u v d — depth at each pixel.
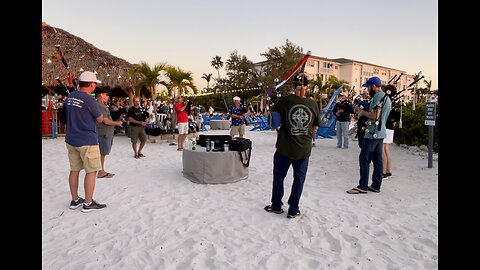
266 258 2.94
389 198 4.65
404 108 9.38
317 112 3.90
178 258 2.96
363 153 4.87
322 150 9.21
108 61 15.12
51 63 13.70
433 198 4.58
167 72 15.38
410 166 6.61
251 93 46.03
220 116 22.61
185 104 9.45
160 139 11.26
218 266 2.80
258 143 11.17
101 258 2.96
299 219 3.88
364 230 3.54
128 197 4.75
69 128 4.05
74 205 4.24
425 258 2.91
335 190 5.11
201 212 4.13
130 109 8.02
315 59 51.56
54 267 2.78
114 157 8.19
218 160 5.45
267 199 4.68
